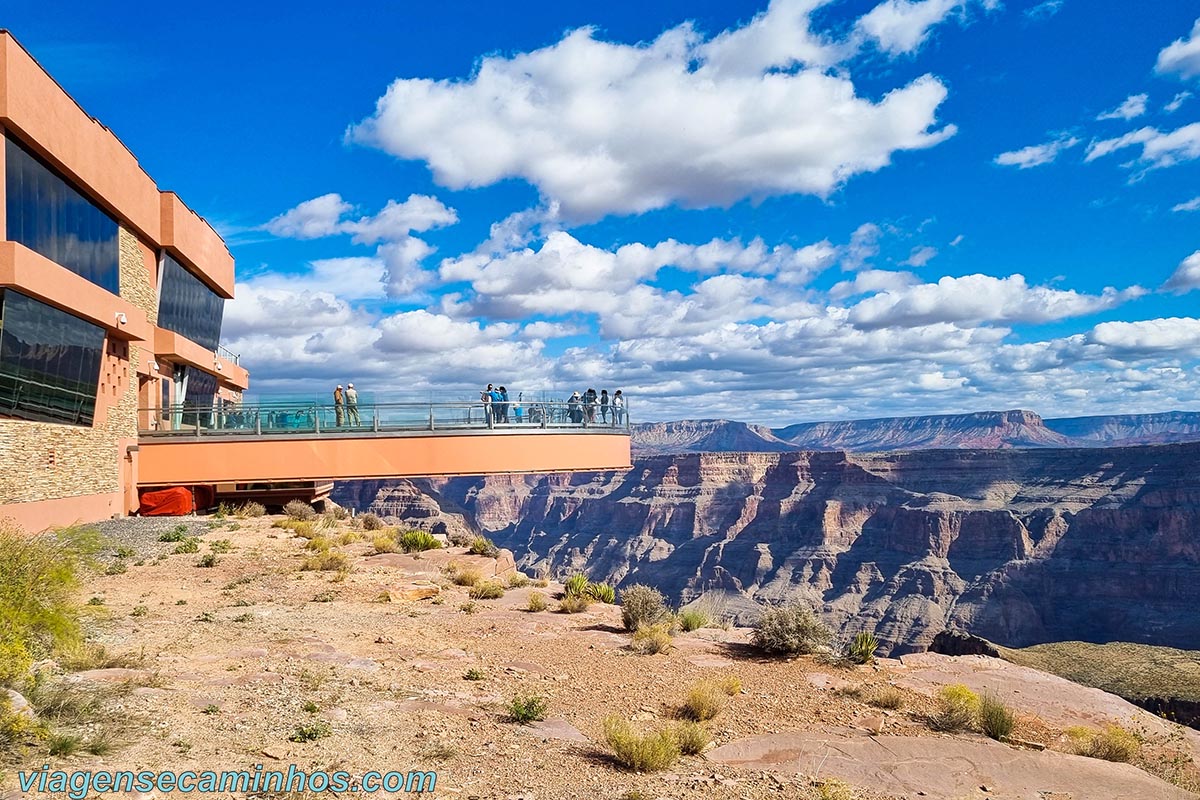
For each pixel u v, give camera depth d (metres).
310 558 20.67
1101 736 9.53
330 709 8.62
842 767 8.16
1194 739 10.29
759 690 11.05
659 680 11.41
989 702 9.80
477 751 7.73
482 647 12.93
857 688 11.28
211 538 24.77
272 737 7.47
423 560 22.30
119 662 9.66
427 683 10.37
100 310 26.38
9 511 21.30
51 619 9.15
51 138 23.48
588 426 34.03
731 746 8.69
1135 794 7.83
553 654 12.70
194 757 6.70
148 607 14.53
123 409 30.00
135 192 31.53
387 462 30.81
